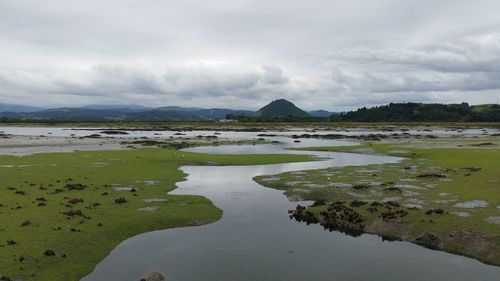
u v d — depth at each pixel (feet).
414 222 102.32
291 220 112.78
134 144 339.57
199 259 82.43
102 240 90.38
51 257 77.25
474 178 151.33
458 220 100.22
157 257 83.30
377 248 91.04
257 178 174.50
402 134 524.11
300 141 416.87
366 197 130.21
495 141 361.10
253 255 85.20
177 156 241.14
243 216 115.96
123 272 75.51
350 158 251.39
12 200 115.03
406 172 175.32
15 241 81.87
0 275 67.46
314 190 143.95
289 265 79.66
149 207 117.08
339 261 82.53
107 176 165.58
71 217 100.83
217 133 581.53
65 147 303.89
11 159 213.87
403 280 73.77
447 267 80.38
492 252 85.25
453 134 533.55
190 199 129.90
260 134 556.92
